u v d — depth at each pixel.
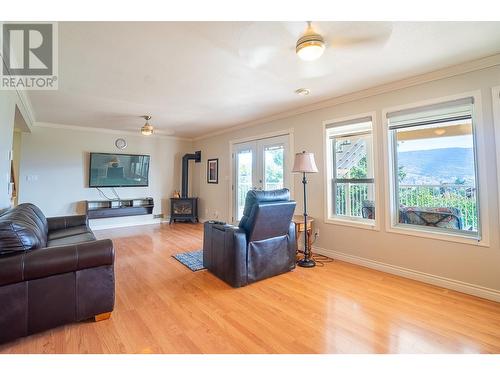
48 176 5.25
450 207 2.70
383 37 2.09
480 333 1.84
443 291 2.55
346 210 3.67
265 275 2.85
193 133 6.45
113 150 6.02
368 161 3.42
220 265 2.84
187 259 3.52
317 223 3.88
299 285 2.71
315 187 3.92
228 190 5.86
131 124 5.37
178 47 2.24
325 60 2.49
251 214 2.66
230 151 5.80
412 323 1.97
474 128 2.50
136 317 2.05
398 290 2.58
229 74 2.83
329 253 3.71
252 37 2.09
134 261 3.46
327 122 3.77
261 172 4.98
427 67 2.63
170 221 6.54
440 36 2.08
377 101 3.21
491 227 2.38
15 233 1.71
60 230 3.49
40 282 1.76
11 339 1.67
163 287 2.64
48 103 3.86
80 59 2.46
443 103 2.66
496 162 2.35
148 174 6.50
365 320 2.02
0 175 2.38
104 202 5.80
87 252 1.91
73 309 1.87
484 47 2.24
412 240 2.89
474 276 2.47
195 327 1.91
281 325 1.95
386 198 3.11
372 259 3.24
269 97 3.59
